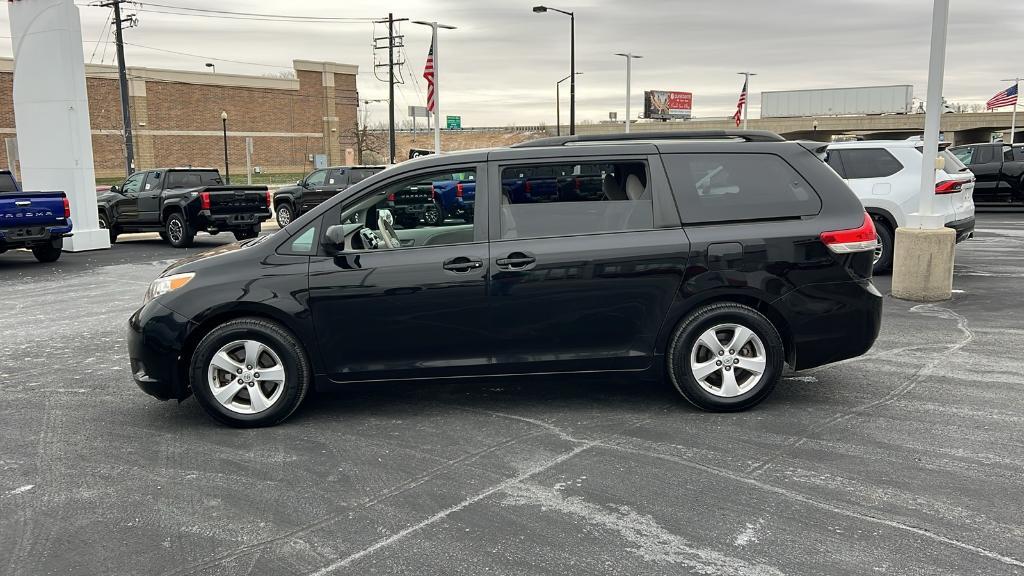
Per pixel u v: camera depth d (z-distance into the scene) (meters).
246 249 5.23
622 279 5.07
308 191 22.39
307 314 5.06
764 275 5.09
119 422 5.34
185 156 66.62
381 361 5.17
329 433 5.02
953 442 4.66
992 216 20.67
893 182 10.76
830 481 4.13
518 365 5.16
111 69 61.03
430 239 5.16
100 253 16.30
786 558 3.35
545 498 3.98
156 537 3.65
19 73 16.77
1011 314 8.31
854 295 5.18
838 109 80.50
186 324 5.03
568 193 5.15
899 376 6.08
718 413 5.25
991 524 3.62
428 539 3.58
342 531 3.67
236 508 3.94
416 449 4.71
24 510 3.96
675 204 5.14
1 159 53.06
